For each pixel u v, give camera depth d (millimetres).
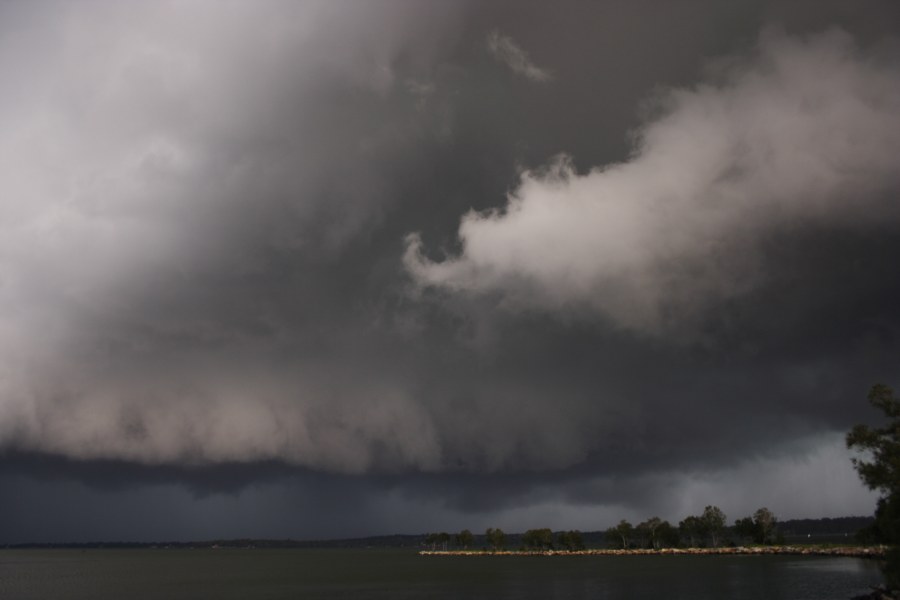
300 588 193125
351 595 166500
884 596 100500
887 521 72500
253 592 181875
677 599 129875
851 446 75562
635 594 144250
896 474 71312
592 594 148500
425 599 149750
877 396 74938
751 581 160250
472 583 193875
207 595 174625
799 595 126688
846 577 159750
